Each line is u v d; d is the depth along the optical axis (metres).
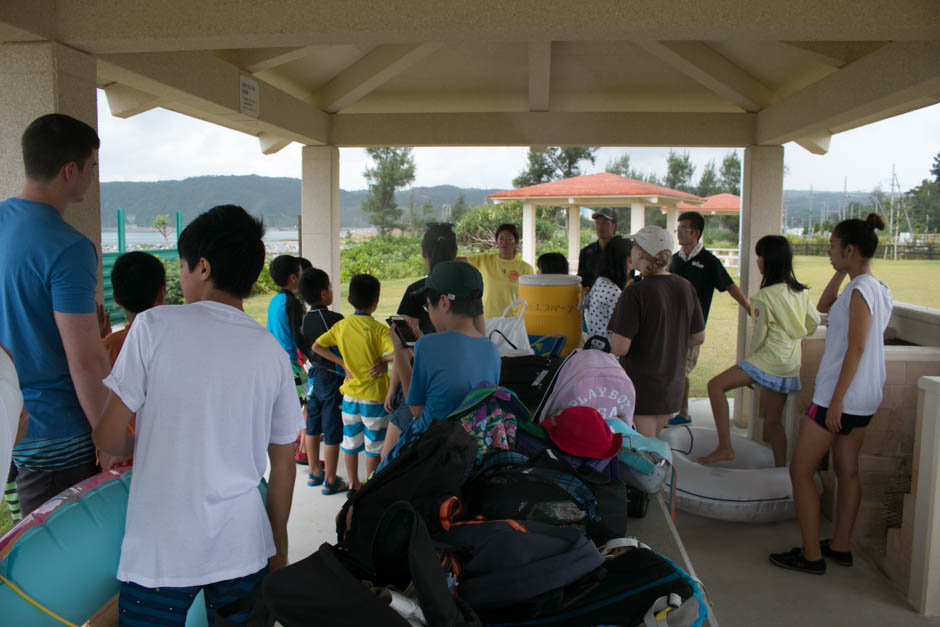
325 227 6.59
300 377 4.86
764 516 4.12
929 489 3.11
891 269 19.89
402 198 107.00
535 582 1.62
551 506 2.04
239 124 5.24
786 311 4.31
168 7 3.27
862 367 3.27
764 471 4.29
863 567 3.63
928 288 13.73
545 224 35.06
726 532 4.10
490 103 6.78
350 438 4.31
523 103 6.77
